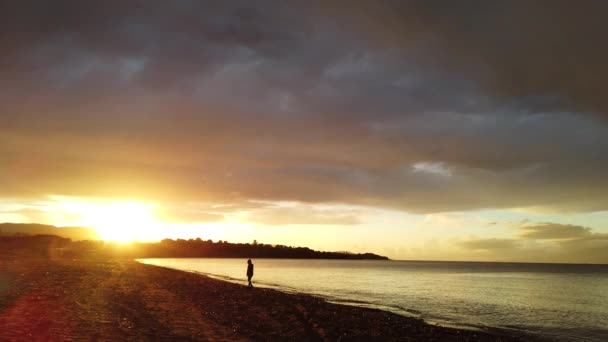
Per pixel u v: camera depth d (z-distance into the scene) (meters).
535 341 23.83
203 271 93.75
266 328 19.14
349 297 46.31
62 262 79.69
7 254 99.06
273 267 158.00
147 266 85.19
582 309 43.78
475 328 27.53
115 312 20.42
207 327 18.14
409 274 121.00
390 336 19.88
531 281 97.31
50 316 18.12
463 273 140.50
